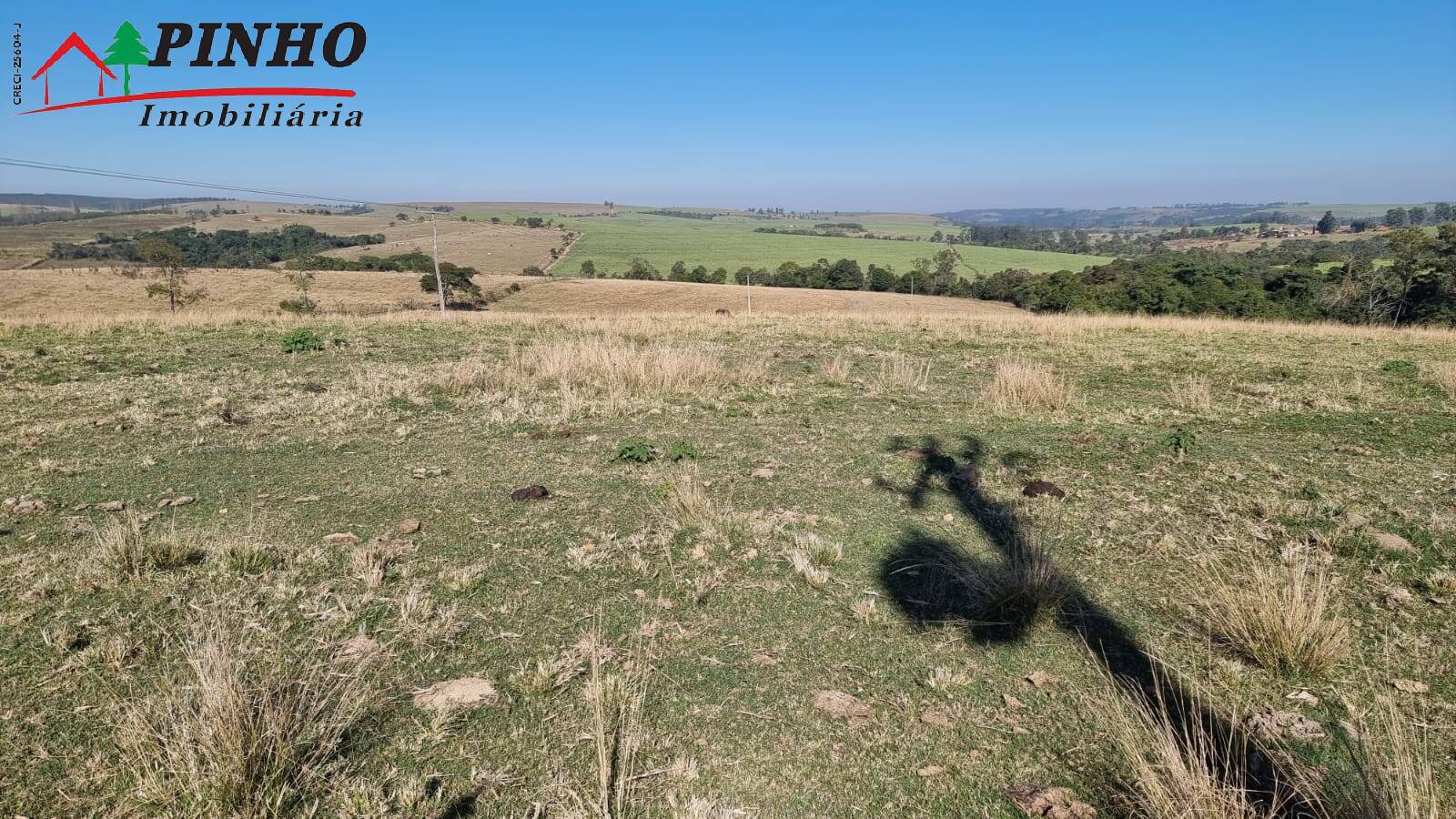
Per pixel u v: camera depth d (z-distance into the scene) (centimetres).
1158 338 1527
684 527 458
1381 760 251
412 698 284
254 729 239
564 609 356
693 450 620
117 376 921
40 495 492
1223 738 268
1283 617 325
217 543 412
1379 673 310
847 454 628
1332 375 1055
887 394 890
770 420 752
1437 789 232
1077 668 316
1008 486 548
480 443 650
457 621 340
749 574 398
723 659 319
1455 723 275
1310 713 285
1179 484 552
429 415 748
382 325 1536
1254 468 591
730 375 968
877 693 298
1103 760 261
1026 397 821
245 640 315
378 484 534
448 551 419
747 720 279
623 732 268
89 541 415
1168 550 433
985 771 255
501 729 268
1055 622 354
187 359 1059
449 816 227
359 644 316
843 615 358
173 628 326
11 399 771
